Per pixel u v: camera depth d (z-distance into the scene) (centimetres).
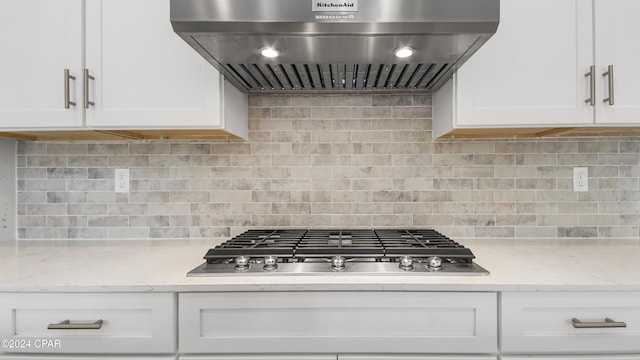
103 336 99
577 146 163
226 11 95
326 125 166
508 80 129
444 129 147
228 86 139
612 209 163
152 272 110
